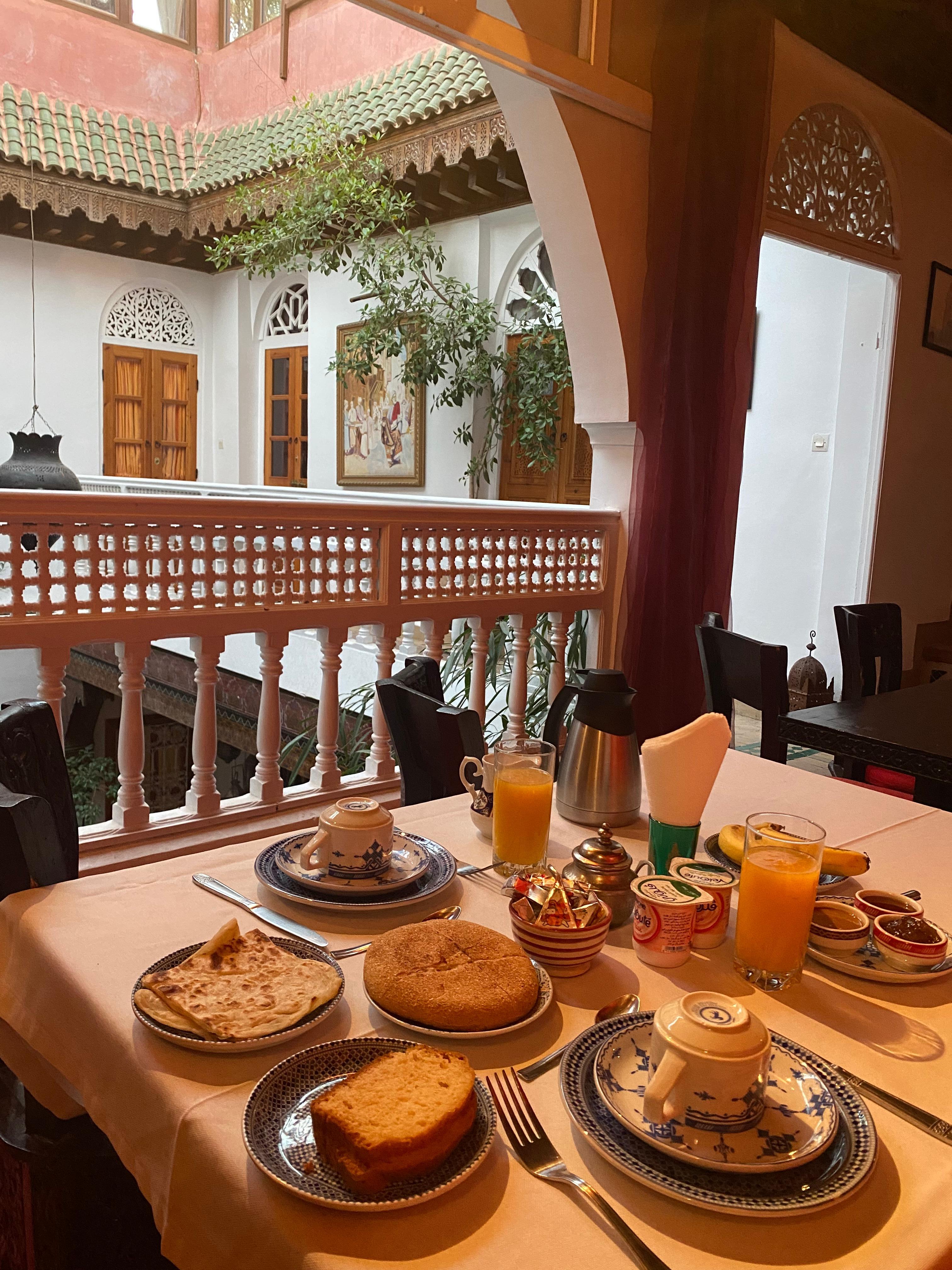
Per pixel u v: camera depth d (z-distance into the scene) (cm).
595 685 127
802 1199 57
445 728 137
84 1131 100
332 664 272
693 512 348
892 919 94
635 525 343
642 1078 69
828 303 529
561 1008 81
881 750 175
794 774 158
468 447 725
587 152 317
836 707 207
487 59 286
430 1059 66
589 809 125
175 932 93
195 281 969
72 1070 80
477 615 307
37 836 104
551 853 115
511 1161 62
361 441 814
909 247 493
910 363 514
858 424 514
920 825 134
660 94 329
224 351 973
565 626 345
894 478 518
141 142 839
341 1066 69
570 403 680
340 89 755
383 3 254
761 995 86
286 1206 57
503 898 103
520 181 608
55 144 775
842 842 125
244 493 637
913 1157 64
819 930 92
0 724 112
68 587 217
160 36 870
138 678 233
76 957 87
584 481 671
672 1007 67
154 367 957
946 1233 57
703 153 339
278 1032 73
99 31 834
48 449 699
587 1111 64
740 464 358
